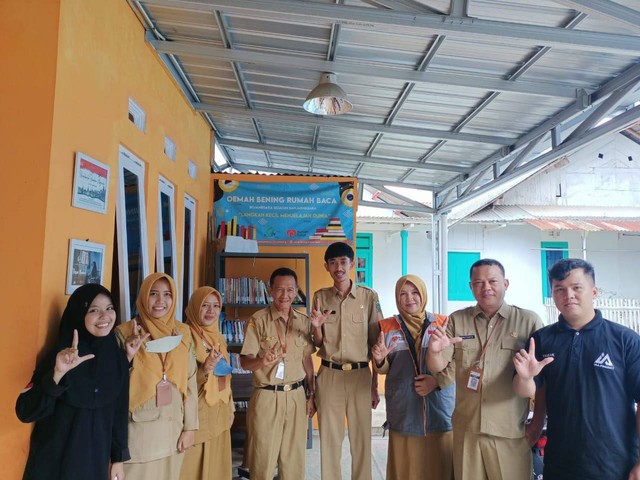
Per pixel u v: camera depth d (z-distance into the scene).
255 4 2.87
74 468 1.97
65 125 2.34
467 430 2.62
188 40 3.88
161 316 2.62
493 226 11.66
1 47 2.25
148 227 3.54
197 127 5.31
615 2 2.64
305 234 5.91
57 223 2.28
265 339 3.49
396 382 3.15
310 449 4.98
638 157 10.91
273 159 7.84
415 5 2.80
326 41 3.67
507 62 3.63
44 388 1.91
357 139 6.02
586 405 2.12
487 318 2.71
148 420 2.42
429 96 4.43
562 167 10.88
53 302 2.24
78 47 2.46
